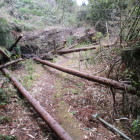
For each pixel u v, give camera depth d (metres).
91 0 8.60
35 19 10.48
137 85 2.18
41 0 13.69
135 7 2.47
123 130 2.20
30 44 7.18
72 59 6.50
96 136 2.04
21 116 2.43
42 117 2.18
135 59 2.35
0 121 2.18
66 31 9.83
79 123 2.32
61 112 2.63
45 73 4.84
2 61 5.04
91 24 9.71
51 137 2.01
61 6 13.94
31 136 1.98
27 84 3.76
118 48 2.77
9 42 6.03
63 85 3.82
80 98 3.10
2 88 3.11
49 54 6.91
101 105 2.83
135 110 2.38
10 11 9.34
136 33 2.46
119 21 2.94
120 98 2.93
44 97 3.19
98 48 5.36
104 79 2.76
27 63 5.54
